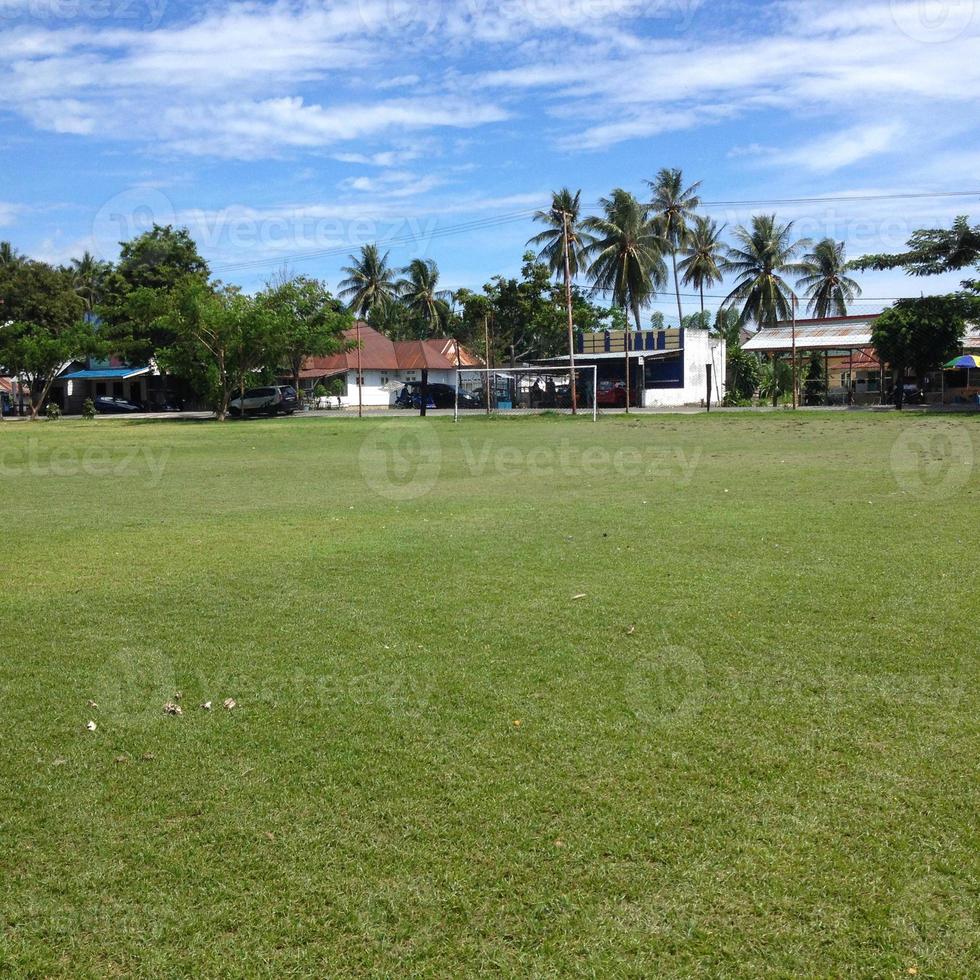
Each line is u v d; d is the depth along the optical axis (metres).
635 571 7.64
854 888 3.07
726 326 67.50
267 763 4.07
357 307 65.06
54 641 5.93
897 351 38.78
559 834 3.43
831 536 9.09
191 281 42.56
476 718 4.52
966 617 6.05
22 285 51.09
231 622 6.31
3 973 2.75
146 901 3.08
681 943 2.82
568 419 35.91
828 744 4.14
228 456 20.98
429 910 3.00
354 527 10.33
